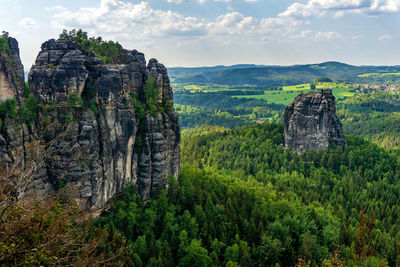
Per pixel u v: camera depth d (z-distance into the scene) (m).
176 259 73.50
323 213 103.12
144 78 89.00
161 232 80.00
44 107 69.38
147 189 87.06
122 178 81.75
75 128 69.75
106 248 48.50
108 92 75.19
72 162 69.00
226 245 78.75
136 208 80.56
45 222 26.33
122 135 79.38
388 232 110.00
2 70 62.41
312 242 80.62
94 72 75.19
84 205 72.25
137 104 84.31
